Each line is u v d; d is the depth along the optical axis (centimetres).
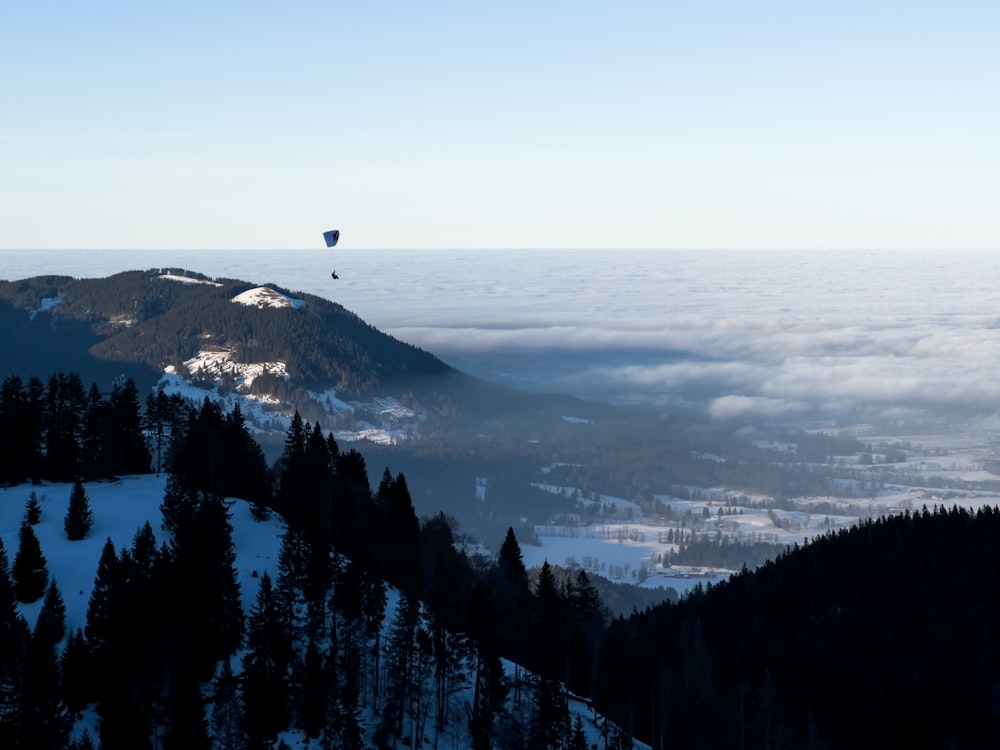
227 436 15375
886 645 14362
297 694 10506
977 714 13062
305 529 13138
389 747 10562
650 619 16050
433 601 12262
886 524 17562
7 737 9094
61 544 12925
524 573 15200
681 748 12419
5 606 10444
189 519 12144
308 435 16400
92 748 9350
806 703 13300
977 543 16400
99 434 16275
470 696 11869
